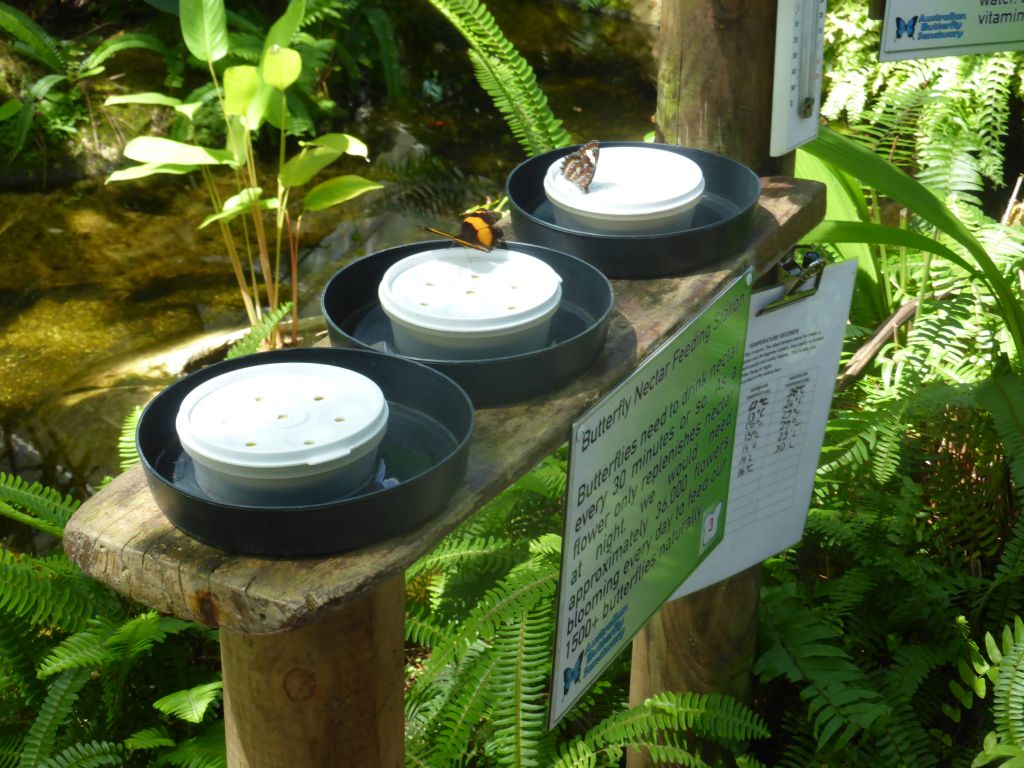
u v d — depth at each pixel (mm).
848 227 2414
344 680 1098
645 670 2166
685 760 2000
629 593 1514
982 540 2744
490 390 1133
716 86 1841
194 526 930
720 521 1821
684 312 1346
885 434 2643
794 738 2295
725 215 1596
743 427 1915
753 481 1974
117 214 5020
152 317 4352
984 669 2223
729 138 1873
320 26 6176
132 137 5422
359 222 5094
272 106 3986
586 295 1340
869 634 2443
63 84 5570
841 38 4641
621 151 1597
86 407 3795
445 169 5613
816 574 2697
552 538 2338
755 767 2076
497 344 1160
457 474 983
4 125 5293
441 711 2172
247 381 1056
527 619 2137
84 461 3553
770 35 1803
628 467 1340
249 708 1115
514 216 1474
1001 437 2559
